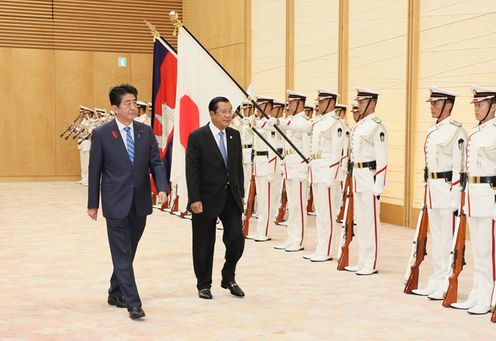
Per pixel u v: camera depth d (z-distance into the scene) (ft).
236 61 53.01
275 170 31.37
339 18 40.60
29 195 51.24
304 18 44.01
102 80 64.90
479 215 18.62
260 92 49.39
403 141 35.91
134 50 65.57
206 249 20.29
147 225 36.35
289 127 28.53
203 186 19.77
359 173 23.88
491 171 18.56
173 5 65.98
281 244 30.45
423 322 17.93
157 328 17.35
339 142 26.13
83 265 25.64
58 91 63.82
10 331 17.15
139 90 65.82
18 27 62.59
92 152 18.16
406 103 35.55
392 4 36.52
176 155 22.76
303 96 28.53
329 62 41.65
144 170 18.39
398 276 23.70
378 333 16.92
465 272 24.08
